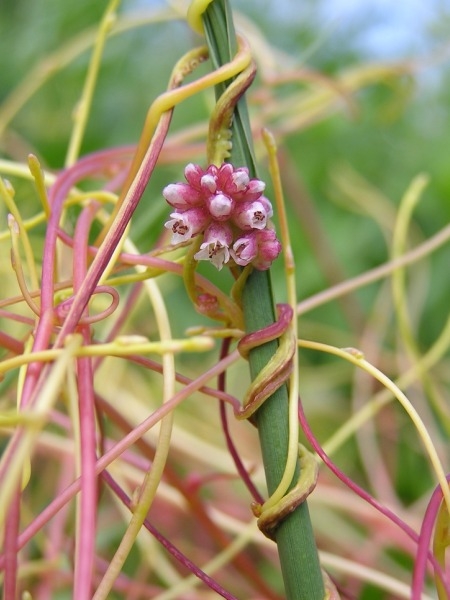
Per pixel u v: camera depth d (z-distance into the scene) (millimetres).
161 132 146
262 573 212
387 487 242
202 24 145
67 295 157
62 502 139
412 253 193
